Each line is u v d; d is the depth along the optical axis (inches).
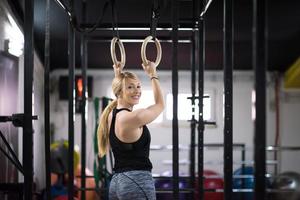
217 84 258.2
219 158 257.0
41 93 197.5
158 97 78.7
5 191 107.8
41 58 194.2
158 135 257.8
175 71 74.9
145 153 80.2
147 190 77.5
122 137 78.4
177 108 74.7
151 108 77.3
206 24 177.9
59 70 257.3
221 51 216.5
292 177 136.3
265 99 60.9
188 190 139.9
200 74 115.6
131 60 226.4
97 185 163.3
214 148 240.1
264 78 61.1
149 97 254.1
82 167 146.7
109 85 259.6
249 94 260.8
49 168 97.4
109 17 169.9
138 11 163.0
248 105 260.5
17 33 144.6
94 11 161.8
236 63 243.9
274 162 208.5
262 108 61.1
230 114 80.3
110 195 81.0
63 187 188.2
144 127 80.7
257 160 61.1
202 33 118.0
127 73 83.3
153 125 257.8
